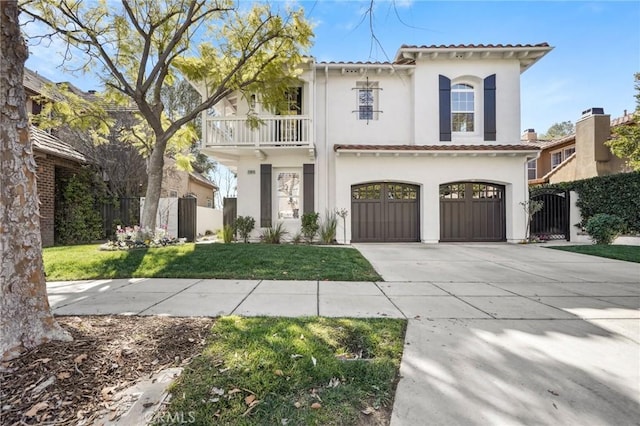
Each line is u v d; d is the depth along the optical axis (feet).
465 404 7.45
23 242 9.54
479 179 41.27
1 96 9.31
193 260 24.67
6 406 7.13
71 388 7.77
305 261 25.05
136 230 31.37
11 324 9.11
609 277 21.52
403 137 43.16
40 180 35.50
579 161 56.44
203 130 38.70
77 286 18.76
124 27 28.81
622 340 10.93
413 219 41.78
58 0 26.08
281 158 42.29
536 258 29.45
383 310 14.20
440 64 42.78
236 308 14.38
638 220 37.96
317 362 8.93
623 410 7.23
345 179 40.60
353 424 6.81
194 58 34.01
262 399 7.44
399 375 8.68
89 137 45.75
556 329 11.93
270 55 32.91
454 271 23.66
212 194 101.14
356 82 43.19
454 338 11.05
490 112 42.88
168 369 8.69
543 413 7.13
